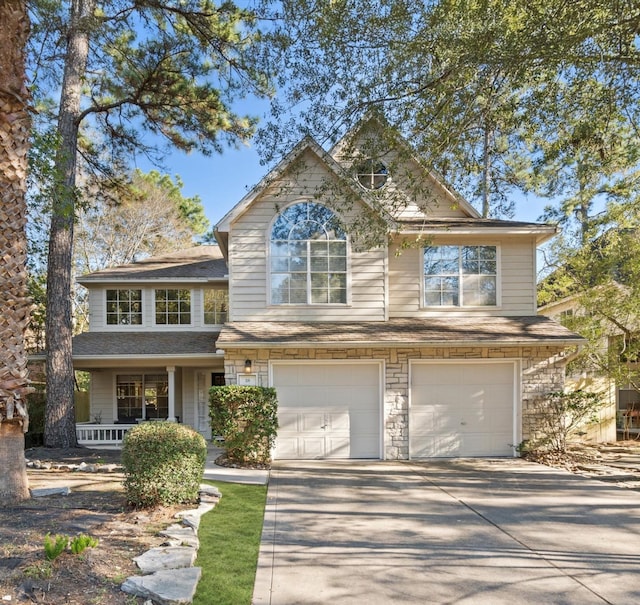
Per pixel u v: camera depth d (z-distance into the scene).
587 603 4.44
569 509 7.43
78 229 28.66
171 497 6.41
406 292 13.00
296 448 11.77
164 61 13.74
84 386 24.55
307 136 9.88
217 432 10.90
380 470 10.40
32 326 18.53
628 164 12.37
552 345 11.99
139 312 16.98
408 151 9.55
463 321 12.74
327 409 11.87
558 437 12.12
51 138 10.52
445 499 7.96
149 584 4.12
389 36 8.41
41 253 16.27
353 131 9.99
